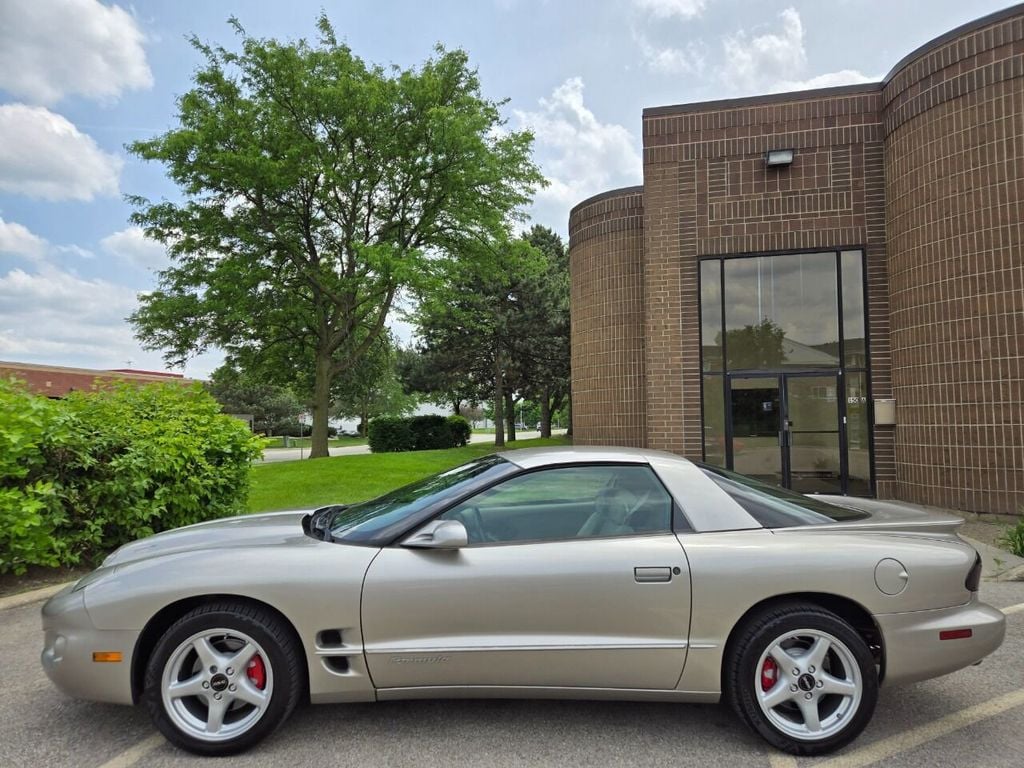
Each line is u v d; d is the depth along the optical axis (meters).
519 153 19.80
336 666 2.96
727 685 2.98
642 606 2.93
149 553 3.30
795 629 2.90
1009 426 8.36
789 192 10.71
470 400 34.00
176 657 2.90
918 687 3.59
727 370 10.92
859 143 10.45
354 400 46.25
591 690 2.96
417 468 15.77
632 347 13.81
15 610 5.13
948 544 3.13
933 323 9.16
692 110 11.12
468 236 20.72
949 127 8.97
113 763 2.83
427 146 18.47
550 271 30.81
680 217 11.14
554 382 29.80
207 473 7.03
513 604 2.93
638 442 13.70
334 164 18.70
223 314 18.80
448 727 3.12
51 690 3.61
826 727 2.87
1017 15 8.42
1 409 5.41
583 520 3.20
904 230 9.70
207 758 2.86
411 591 2.93
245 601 2.98
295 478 13.41
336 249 20.75
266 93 18.14
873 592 2.93
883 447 10.16
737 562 2.95
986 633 2.99
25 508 5.14
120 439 6.18
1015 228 8.38
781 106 10.74
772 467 10.69
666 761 2.82
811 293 10.63
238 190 18.25
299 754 2.88
